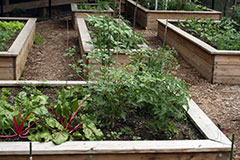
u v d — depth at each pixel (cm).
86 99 346
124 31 570
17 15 1102
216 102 499
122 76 341
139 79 343
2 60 518
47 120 310
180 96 331
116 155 288
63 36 888
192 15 998
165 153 292
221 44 606
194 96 520
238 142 388
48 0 1148
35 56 701
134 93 338
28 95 414
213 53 558
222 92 539
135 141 300
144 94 328
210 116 454
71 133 329
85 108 350
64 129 307
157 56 399
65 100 342
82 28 734
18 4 1092
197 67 638
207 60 589
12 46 562
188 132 340
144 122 359
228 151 296
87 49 531
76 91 360
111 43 532
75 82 438
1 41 639
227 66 569
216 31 746
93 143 294
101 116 362
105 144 293
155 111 320
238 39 635
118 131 340
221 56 562
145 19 1006
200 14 1001
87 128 319
